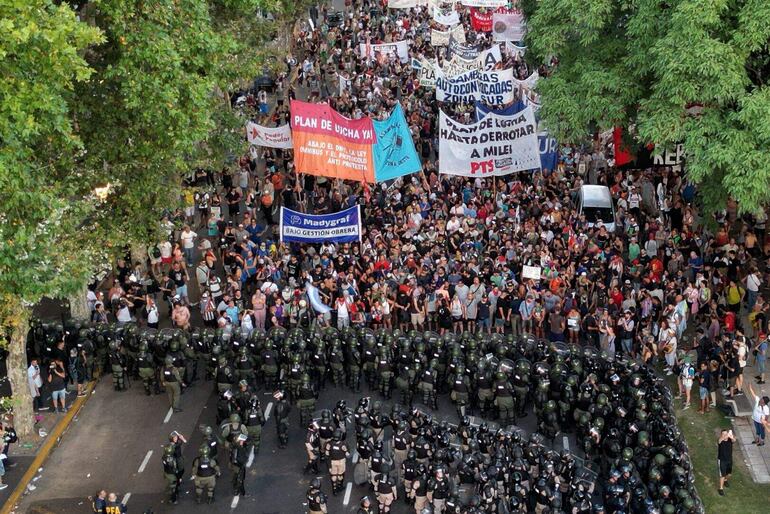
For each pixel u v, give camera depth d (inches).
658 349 1243.2
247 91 2234.3
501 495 957.8
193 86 1040.2
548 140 1658.5
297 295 1302.9
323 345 1210.0
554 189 1649.9
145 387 1219.9
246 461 1059.3
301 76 2354.8
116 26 987.3
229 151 1630.2
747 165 1064.8
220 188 1761.8
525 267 1302.9
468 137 1517.0
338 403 1057.5
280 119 2037.4
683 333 1314.0
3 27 742.5
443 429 1021.8
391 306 1316.4
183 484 1056.8
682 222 1534.2
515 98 1822.1
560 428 1109.7
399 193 1641.2
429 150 1857.8
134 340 1235.2
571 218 1498.5
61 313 1365.7
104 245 1170.0
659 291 1291.8
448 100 1756.9
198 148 1425.9
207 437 1019.3
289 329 1304.1
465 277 1327.5
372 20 2721.5
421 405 1182.3
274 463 1087.6
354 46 2519.7
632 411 1039.6
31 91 824.9
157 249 1497.3
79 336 1236.5
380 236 1438.2
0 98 815.1
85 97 1063.0
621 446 990.4
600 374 1123.9
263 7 1601.9
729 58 1065.5
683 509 892.0
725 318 1211.2
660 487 910.4
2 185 810.2
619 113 1218.6
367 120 1445.6
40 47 813.2
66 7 828.0
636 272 1343.5
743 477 1044.5
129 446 1129.4
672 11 1111.0
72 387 1242.0
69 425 1173.7
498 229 1476.4
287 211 1378.0
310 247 1430.9
